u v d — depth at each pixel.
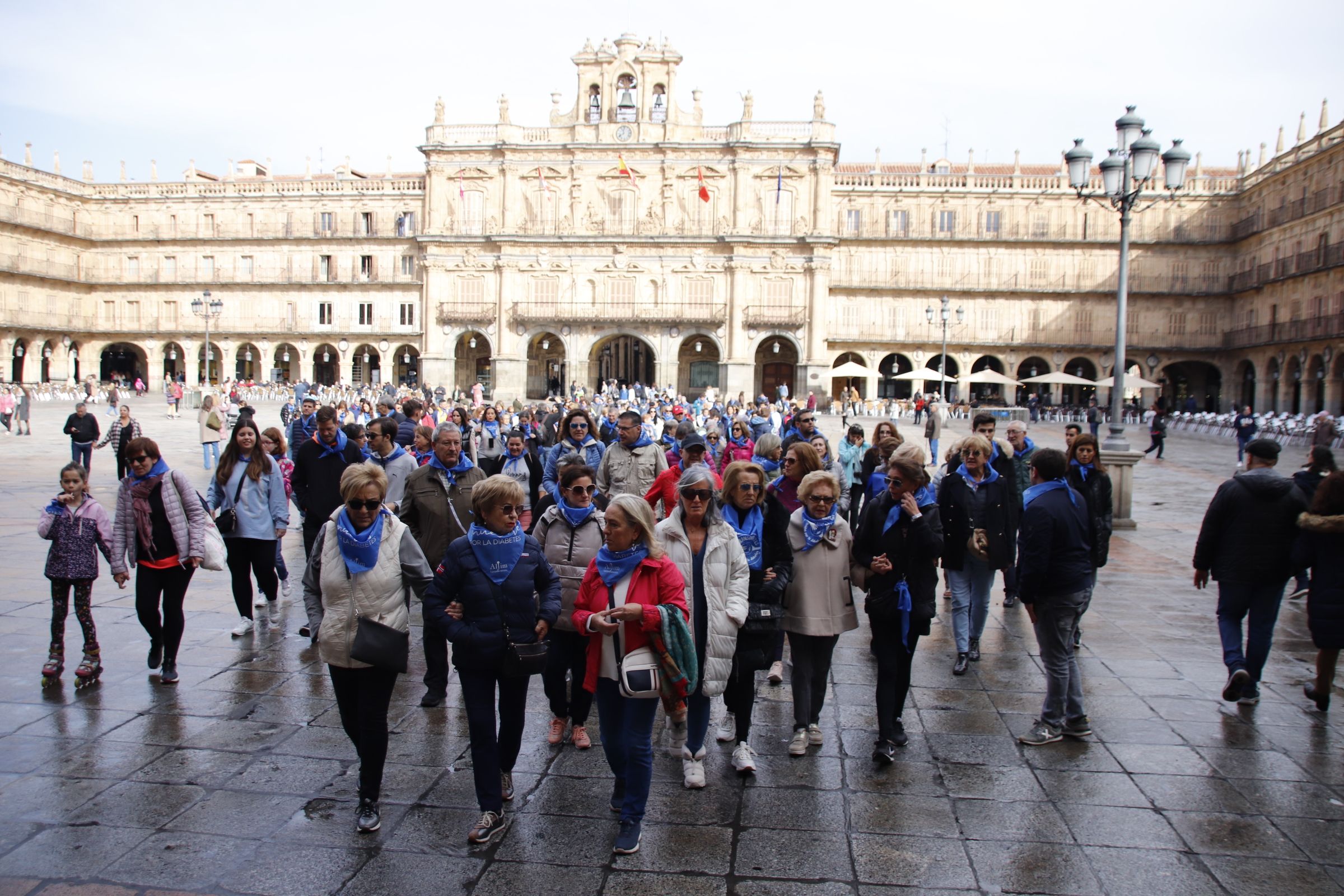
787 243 68.38
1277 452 9.18
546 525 8.38
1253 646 9.05
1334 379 55.22
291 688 9.27
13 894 5.62
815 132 68.00
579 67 70.12
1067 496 8.23
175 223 78.88
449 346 72.19
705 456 9.59
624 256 70.00
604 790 7.26
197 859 6.07
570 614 8.05
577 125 70.00
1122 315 19.77
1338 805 7.04
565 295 70.75
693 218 69.50
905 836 6.54
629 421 11.19
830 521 7.95
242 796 6.96
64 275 76.81
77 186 78.19
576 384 64.31
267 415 49.19
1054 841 6.48
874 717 8.87
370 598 6.58
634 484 11.21
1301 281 59.53
